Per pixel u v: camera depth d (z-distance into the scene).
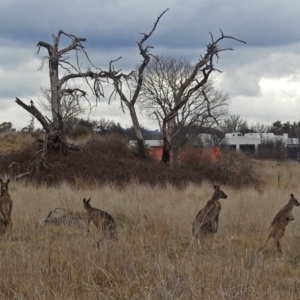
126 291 8.49
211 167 35.47
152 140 63.62
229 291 7.90
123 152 37.66
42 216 15.88
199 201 20.72
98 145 36.69
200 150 39.78
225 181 34.03
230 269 8.84
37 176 31.28
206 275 8.54
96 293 8.50
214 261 9.53
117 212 16.30
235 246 11.66
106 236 11.35
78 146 35.75
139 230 12.89
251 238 12.95
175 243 11.97
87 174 31.77
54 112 34.91
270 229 11.81
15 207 16.73
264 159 70.31
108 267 9.41
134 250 10.48
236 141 79.19
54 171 31.94
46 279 8.84
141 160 36.34
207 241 12.18
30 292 8.41
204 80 38.66
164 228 13.59
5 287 8.66
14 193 21.47
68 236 12.01
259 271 9.25
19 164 32.72
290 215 11.83
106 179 31.08
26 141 41.12
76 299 8.43
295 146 80.94
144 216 13.94
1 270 9.23
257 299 7.88
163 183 31.92
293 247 12.04
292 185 33.84
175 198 21.86
